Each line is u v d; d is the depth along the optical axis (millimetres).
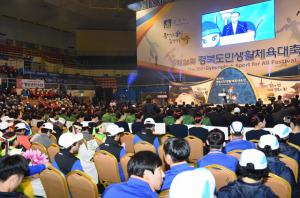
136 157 1779
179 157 2232
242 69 17141
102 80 30734
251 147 3494
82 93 26500
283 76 15750
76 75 27750
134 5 21594
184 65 19594
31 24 31594
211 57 18391
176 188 948
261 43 16438
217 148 2832
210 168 2490
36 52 29422
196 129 5219
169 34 20188
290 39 15492
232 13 17406
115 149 3648
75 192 2629
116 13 28062
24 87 19766
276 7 15891
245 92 17031
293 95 15430
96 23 31484
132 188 1685
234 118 6926
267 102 16250
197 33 18969
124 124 6668
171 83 20156
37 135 4957
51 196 2912
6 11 26938
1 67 21203
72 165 3043
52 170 2707
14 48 27438
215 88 18250
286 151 3094
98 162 3543
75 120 9453
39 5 25250
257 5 16469
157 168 1766
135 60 33375
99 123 5309
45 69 27094
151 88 20859
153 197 1672
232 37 17469
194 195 905
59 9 26500
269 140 2578
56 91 21453
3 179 1806
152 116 8297
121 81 31328
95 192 2449
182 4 19547
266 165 1753
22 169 1882
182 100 19594
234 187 1802
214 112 7648
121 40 34281
